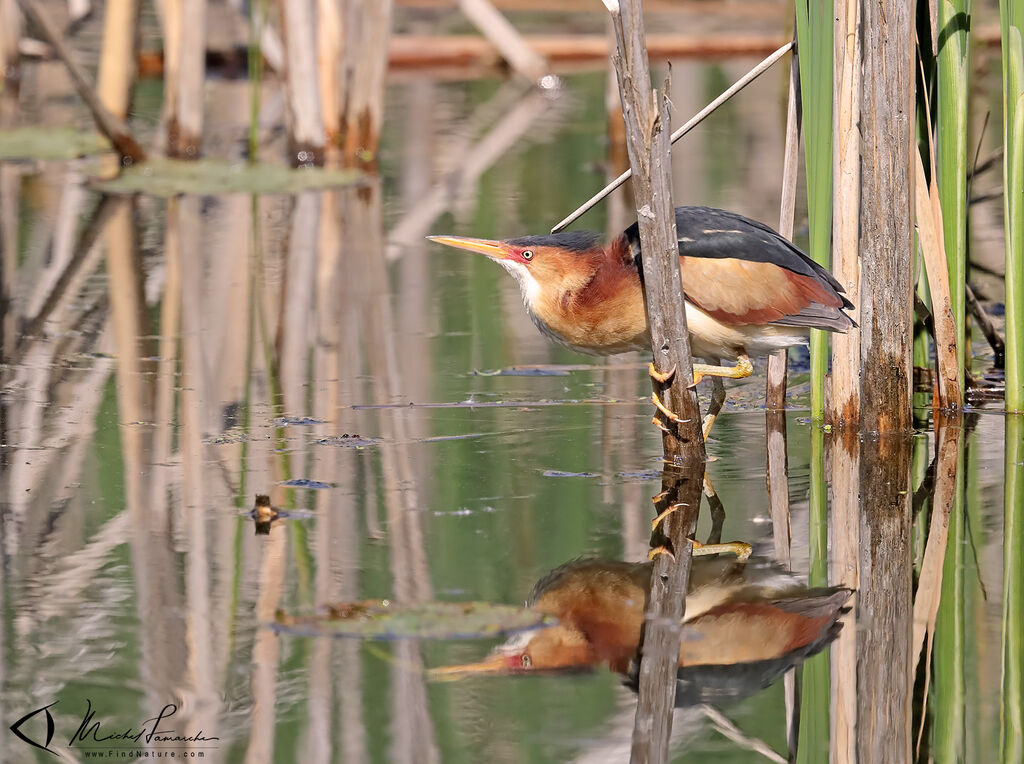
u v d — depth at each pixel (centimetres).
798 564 749
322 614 670
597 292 936
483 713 593
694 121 928
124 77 2078
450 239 971
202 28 1992
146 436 966
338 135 2067
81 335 1255
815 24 912
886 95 909
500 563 736
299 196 1897
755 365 1201
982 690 625
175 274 1480
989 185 1795
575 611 678
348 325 1302
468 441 963
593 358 1214
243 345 1226
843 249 948
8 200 1830
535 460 920
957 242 1000
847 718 603
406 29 2911
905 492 860
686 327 864
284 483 867
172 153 2030
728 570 739
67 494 841
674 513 820
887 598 708
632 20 788
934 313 1005
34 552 749
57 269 1498
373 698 602
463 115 2411
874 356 955
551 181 1939
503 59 2736
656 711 600
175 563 733
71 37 2650
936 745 588
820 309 906
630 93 805
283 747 563
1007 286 1000
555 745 570
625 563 744
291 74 2003
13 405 1042
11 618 670
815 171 940
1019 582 726
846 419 977
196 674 620
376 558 741
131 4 2062
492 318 1339
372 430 988
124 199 1852
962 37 970
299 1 1977
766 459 925
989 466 905
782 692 618
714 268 904
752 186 1831
